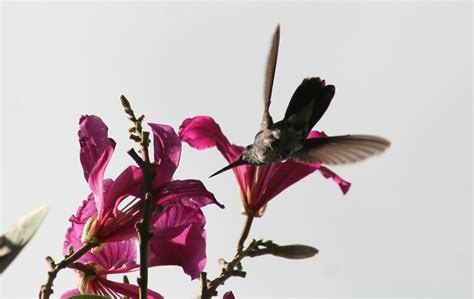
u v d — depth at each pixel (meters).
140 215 1.55
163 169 1.54
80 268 1.56
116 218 1.55
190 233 1.56
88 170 1.55
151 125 1.55
